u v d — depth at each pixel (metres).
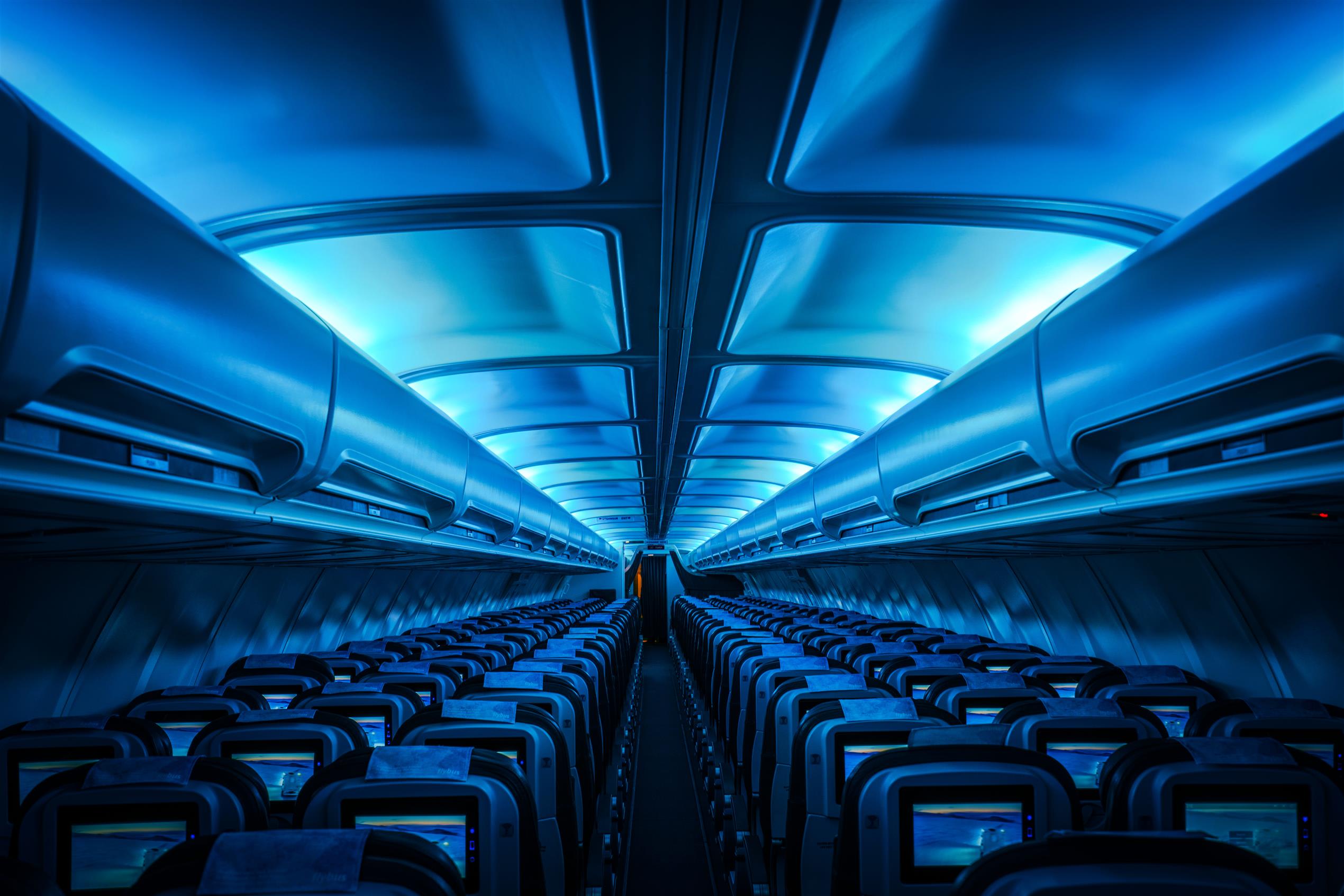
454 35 2.24
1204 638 7.04
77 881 2.94
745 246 3.52
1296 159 2.17
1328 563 5.35
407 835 2.05
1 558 4.77
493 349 5.36
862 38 2.19
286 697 6.56
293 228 3.27
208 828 2.97
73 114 2.57
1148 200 3.15
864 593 20.42
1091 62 2.41
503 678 5.58
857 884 3.10
